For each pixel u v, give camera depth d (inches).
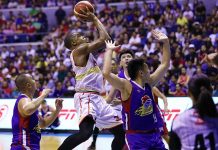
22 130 193.8
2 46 759.1
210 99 135.3
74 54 236.4
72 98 471.2
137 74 183.5
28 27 773.3
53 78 589.0
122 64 242.1
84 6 228.2
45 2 823.7
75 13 229.3
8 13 826.8
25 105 191.0
